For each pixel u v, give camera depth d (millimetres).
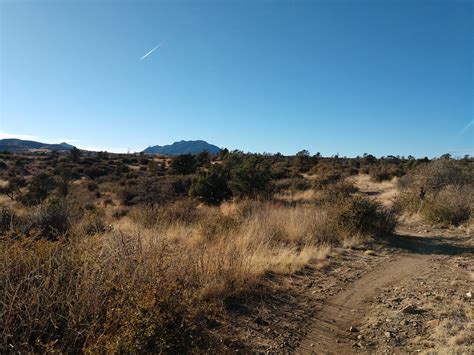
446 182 17969
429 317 5176
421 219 14789
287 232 10094
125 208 20125
